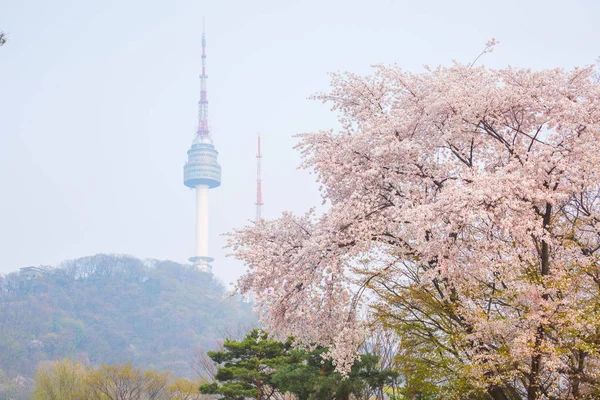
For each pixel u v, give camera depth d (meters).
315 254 14.58
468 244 13.24
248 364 26.92
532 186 13.03
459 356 13.84
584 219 13.99
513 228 12.32
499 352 12.37
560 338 12.12
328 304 15.44
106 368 43.38
